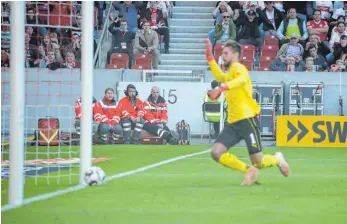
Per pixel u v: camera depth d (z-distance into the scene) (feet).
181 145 165.99
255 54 203.21
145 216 62.49
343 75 181.98
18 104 71.05
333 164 121.08
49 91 172.04
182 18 217.77
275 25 209.26
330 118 163.94
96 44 206.39
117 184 87.66
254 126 82.89
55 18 154.20
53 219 61.16
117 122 168.45
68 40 188.96
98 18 211.20
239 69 80.74
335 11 207.72
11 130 71.26
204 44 212.02
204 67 204.13
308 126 164.04
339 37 199.31
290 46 196.03
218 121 174.09
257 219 60.75
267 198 74.02
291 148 159.53
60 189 82.64
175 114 178.40
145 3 208.44
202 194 77.36
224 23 205.05
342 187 84.02
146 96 178.19
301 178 95.04
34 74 172.65
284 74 182.70
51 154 136.87
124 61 197.57
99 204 70.08
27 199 73.97
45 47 185.88
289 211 65.10
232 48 82.02
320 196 75.72
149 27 200.13
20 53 70.95
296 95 181.16
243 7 212.23
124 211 65.41
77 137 160.35
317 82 181.88
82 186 85.46
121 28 200.03
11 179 71.10
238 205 68.95
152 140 170.50
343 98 181.78
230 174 100.68
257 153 83.76
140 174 100.99
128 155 137.28
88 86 86.07
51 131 154.81
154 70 182.09
